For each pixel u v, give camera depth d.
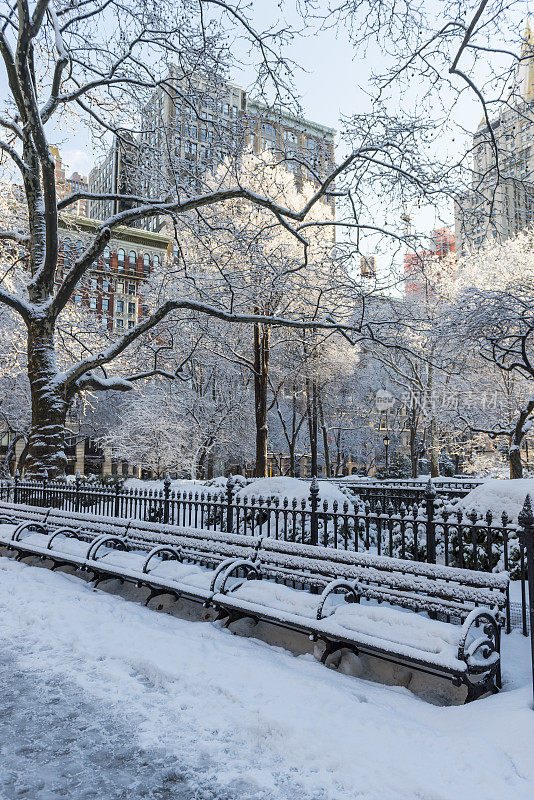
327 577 5.87
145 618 6.10
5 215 20.22
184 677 4.40
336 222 14.11
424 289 28.14
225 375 36.91
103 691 4.32
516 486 8.66
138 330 14.62
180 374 18.48
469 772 2.94
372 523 10.35
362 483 26.66
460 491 15.15
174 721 3.79
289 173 25.28
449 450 39.06
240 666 4.59
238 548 6.63
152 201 15.02
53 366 14.48
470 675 3.97
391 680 4.51
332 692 3.99
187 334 26.89
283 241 24.61
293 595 5.33
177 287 22.75
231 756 3.33
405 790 2.85
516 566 7.57
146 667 4.67
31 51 14.66
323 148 14.30
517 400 29.98
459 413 31.78
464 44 8.84
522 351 19.44
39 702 4.13
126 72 14.45
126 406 39.88
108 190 46.09
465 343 20.89
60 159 31.41
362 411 53.16
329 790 2.93
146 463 36.34
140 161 16.34
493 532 8.09
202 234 15.73
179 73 14.88
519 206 13.68
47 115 14.12
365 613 4.70
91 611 6.36
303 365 36.12
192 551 7.47
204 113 14.88
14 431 32.09
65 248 19.41
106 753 3.39
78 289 22.05
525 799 2.69
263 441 27.64
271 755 3.31
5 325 24.20
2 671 4.75
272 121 14.08
